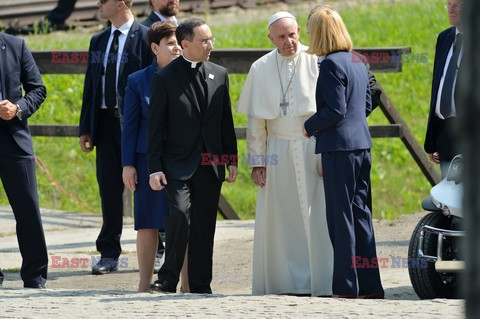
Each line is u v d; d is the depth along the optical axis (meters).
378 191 40.25
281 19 16.36
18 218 17.00
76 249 24.75
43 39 50.62
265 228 17.19
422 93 47.94
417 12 57.19
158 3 22.31
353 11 58.78
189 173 16.16
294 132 16.88
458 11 15.79
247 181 41.16
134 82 17.75
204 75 16.52
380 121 45.03
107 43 21.00
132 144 17.52
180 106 16.14
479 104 2.21
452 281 15.63
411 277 15.77
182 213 15.90
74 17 54.28
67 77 45.47
